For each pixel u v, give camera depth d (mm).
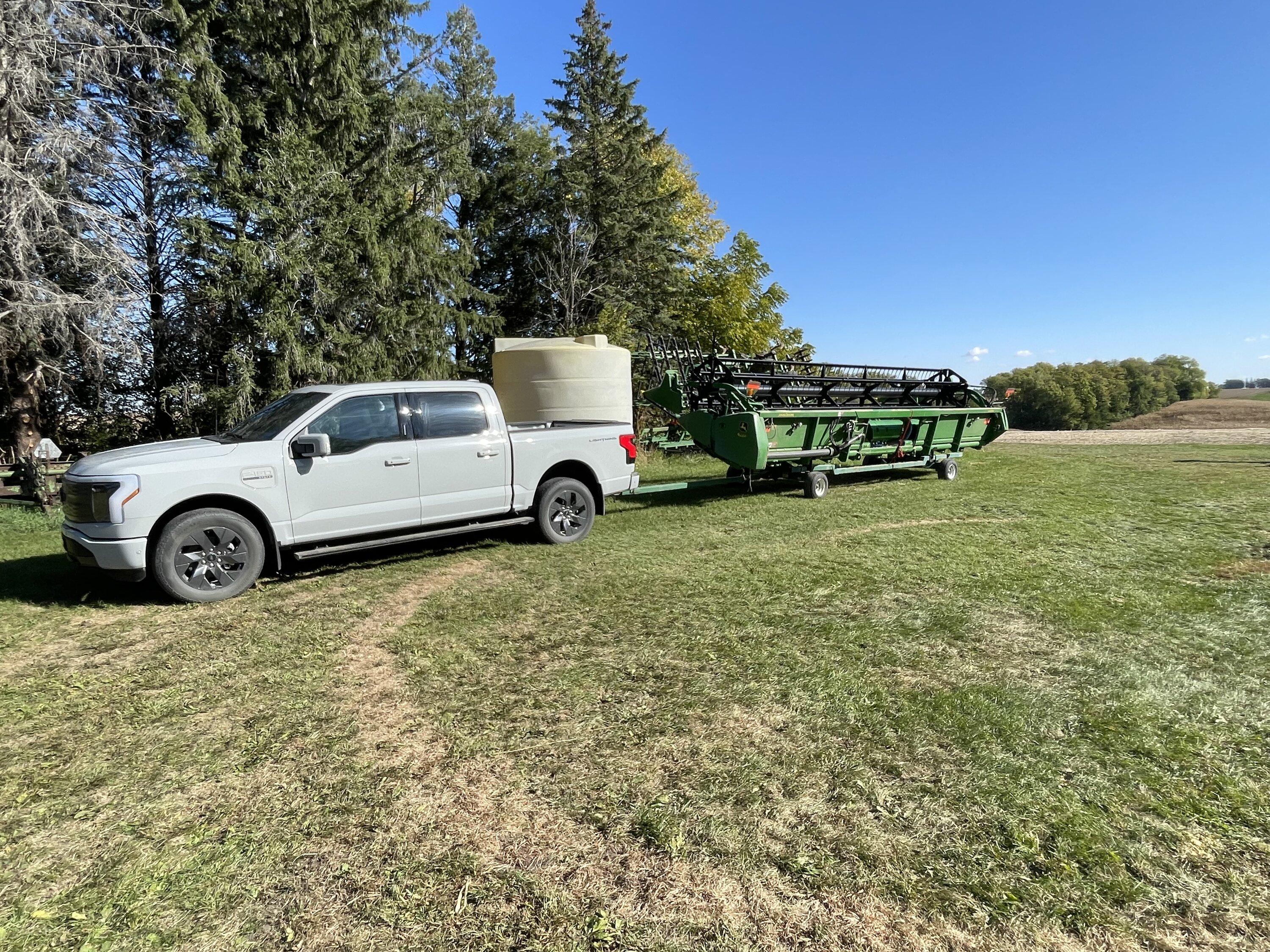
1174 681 3678
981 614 4812
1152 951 1937
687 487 9430
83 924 2074
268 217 12828
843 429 10719
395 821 2574
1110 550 6676
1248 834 2434
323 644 4430
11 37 10898
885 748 3039
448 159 17156
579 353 11641
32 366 12812
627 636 4531
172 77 12406
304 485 5738
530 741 3164
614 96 25766
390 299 15414
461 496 6598
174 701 3633
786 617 4840
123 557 5027
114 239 12641
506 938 2010
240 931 2049
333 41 14234
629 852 2389
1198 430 23969
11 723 3393
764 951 1950
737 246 23062
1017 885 2199
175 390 14570
